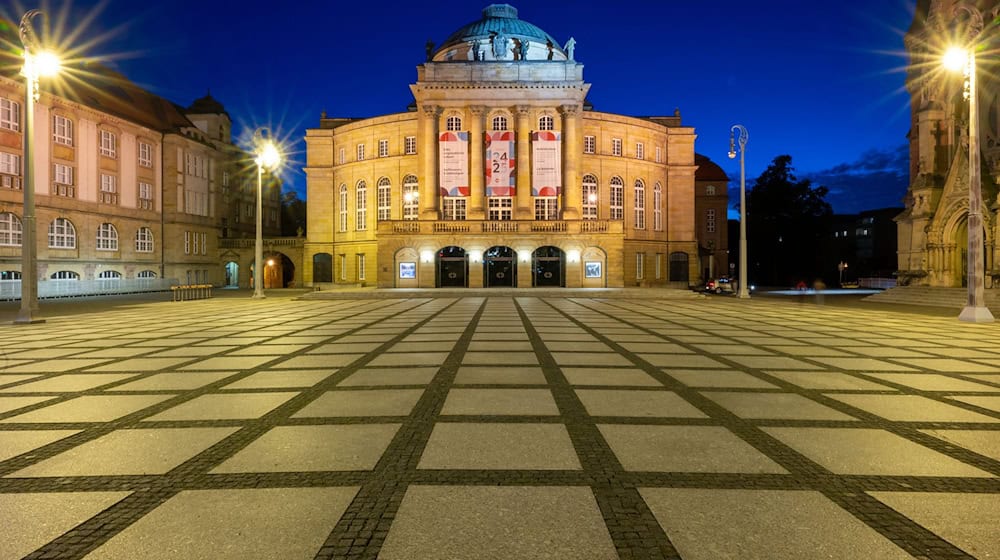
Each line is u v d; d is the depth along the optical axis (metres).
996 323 17.94
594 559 3.07
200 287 35.62
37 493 4.00
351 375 8.45
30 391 7.44
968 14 30.73
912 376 8.55
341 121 57.38
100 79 48.41
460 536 3.34
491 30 52.34
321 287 50.47
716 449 4.96
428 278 42.75
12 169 37.59
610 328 15.55
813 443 5.14
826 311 23.55
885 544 3.25
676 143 55.06
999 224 27.56
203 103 60.50
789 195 70.44
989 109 30.36
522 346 11.73
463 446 5.03
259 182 34.66
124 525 3.49
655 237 53.53
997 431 5.57
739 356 10.45
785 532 3.39
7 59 37.78
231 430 5.55
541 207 46.16
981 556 3.12
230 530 3.42
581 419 5.95
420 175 45.66
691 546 3.22
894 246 75.06
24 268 18.09
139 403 6.73
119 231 46.22
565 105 45.12
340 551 3.16
